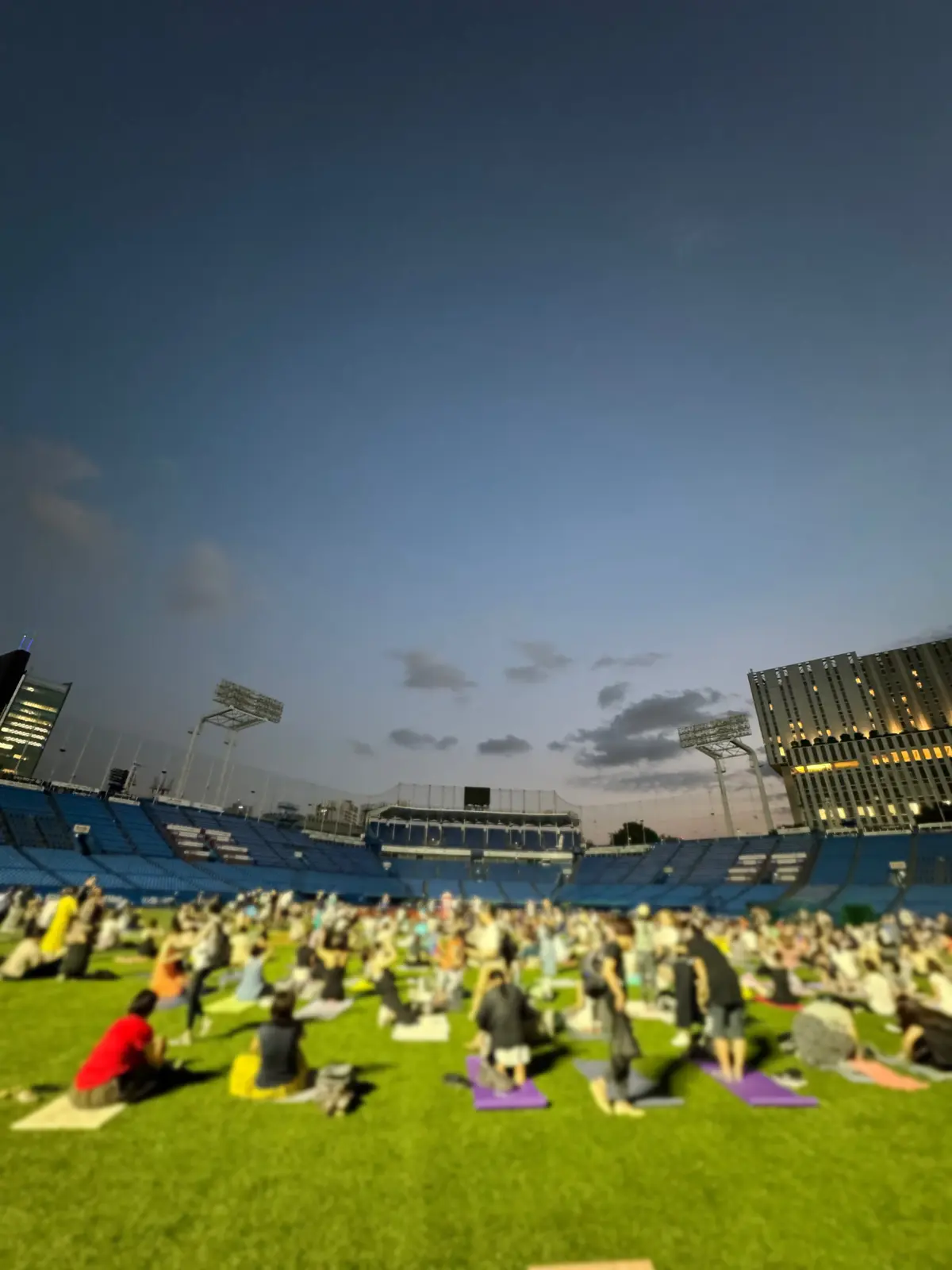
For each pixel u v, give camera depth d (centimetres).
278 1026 716
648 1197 495
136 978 1401
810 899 5306
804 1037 849
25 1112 637
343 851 7725
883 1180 523
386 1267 399
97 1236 424
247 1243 421
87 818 5131
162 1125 616
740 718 8462
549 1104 692
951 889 4872
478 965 1750
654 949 1350
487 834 9450
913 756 12794
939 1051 806
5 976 1319
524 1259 410
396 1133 612
